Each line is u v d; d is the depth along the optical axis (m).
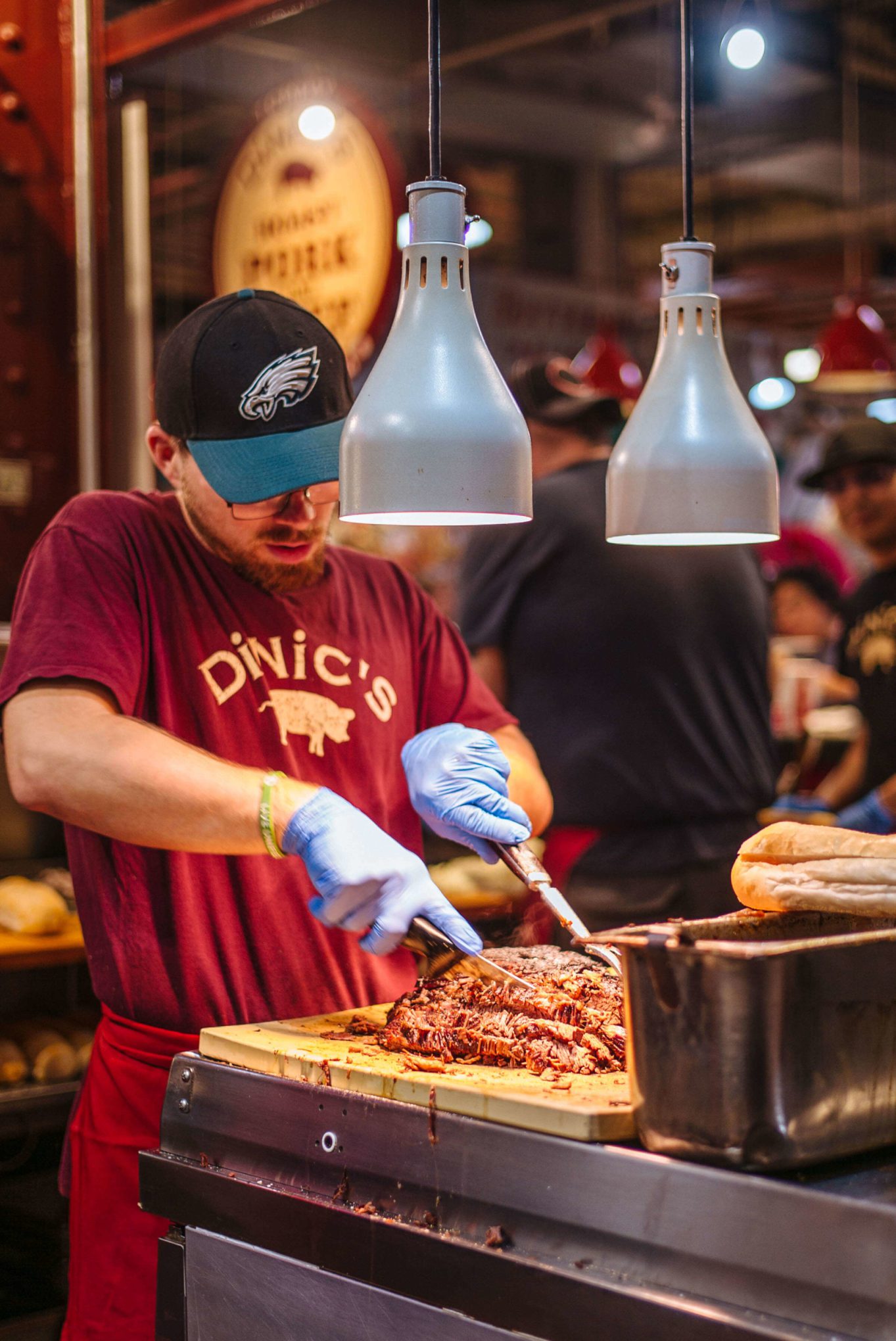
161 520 2.03
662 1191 1.14
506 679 3.45
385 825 2.11
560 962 1.65
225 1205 1.46
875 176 8.33
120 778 1.73
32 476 3.14
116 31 3.11
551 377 3.53
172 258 4.16
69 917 3.10
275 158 3.22
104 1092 1.94
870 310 5.91
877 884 1.30
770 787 3.55
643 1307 1.12
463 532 6.70
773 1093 1.10
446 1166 1.29
